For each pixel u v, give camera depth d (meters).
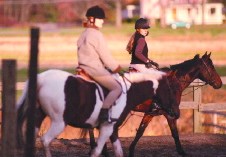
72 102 11.19
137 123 17.61
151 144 15.93
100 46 11.41
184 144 16.02
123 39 60.03
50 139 11.22
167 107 12.93
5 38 65.38
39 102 11.23
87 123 11.48
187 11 115.56
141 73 12.09
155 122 18.17
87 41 11.42
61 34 71.44
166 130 18.12
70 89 11.21
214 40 58.97
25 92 11.05
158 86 12.55
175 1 115.31
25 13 120.19
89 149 15.17
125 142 16.11
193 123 17.73
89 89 11.38
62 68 36.94
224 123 18.61
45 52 49.41
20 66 39.09
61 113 11.17
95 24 11.57
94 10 11.52
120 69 11.47
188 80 14.58
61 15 121.25
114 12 123.19
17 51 50.25
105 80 11.41
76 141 16.09
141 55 13.52
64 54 48.19
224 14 118.25
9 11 119.62
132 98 11.88
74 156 14.22
